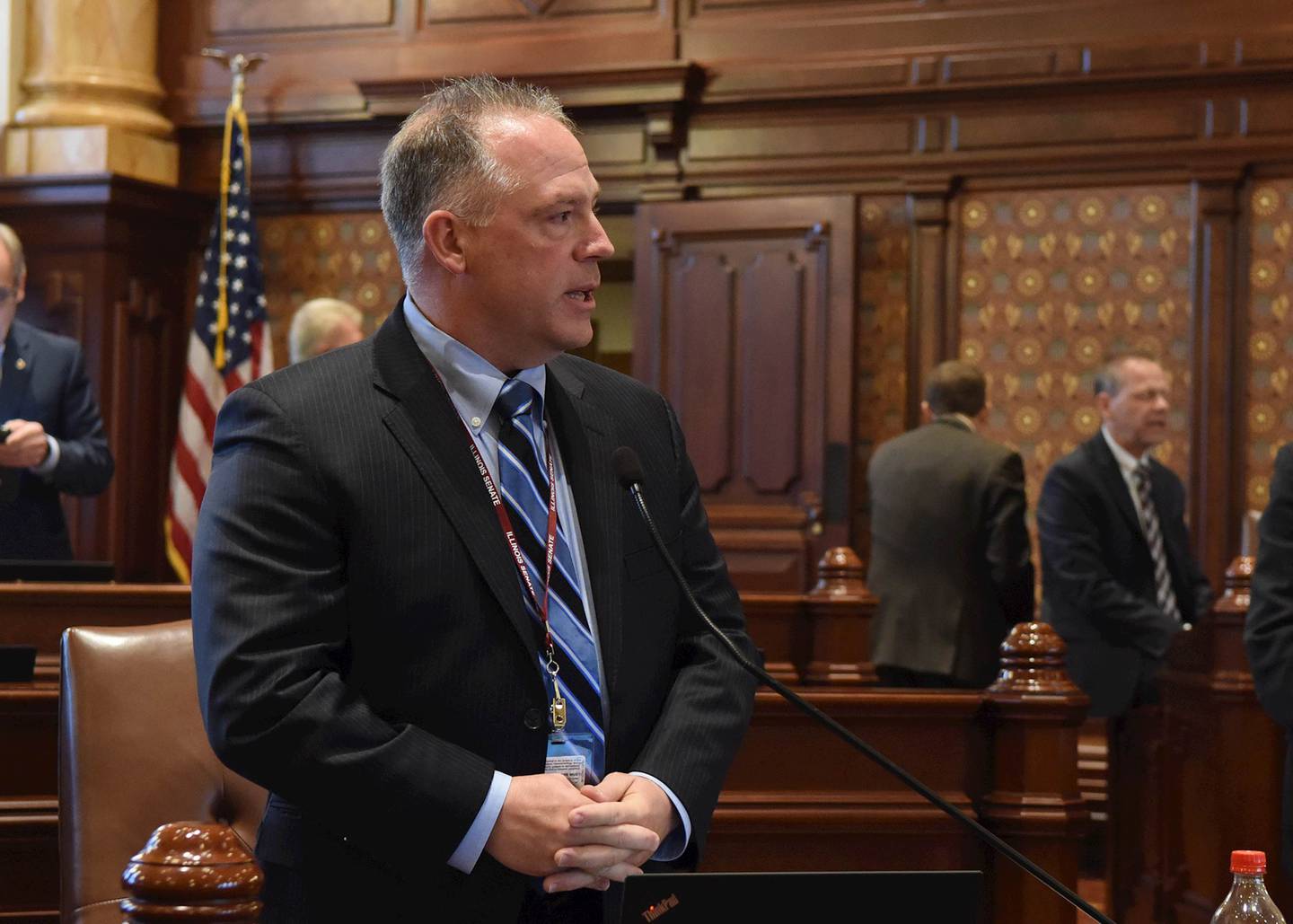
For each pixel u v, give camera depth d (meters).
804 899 1.42
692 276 7.45
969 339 7.31
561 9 7.73
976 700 3.06
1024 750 3.04
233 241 7.35
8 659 3.21
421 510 1.77
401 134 1.89
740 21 7.51
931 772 3.08
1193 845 4.30
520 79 7.63
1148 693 5.00
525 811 1.67
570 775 1.78
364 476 1.77
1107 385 5.38
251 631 1.69
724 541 7.36
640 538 1.92
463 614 1.76
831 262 7.25
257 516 1.74
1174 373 7.03
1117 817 4.96
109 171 7.66
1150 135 6.98
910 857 3.07
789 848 3.07
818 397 7.27
